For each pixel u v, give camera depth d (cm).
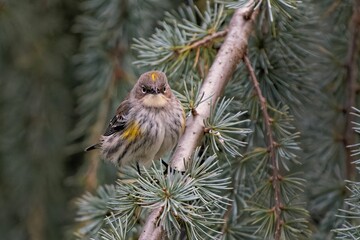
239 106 1011
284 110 996
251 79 984
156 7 1211
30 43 1351
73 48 1373
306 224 1024
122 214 859
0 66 1380
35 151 1361
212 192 824
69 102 1386
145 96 973
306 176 1112
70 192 1378
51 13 1352
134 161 1008
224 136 876
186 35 1043
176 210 779
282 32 1043
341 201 1062
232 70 948
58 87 1378
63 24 1373
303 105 1095
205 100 889
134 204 854
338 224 1014
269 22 1029
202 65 1036
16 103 1376
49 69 1365
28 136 1366
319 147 1120
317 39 1097
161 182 788
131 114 986
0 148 1373
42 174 1362
